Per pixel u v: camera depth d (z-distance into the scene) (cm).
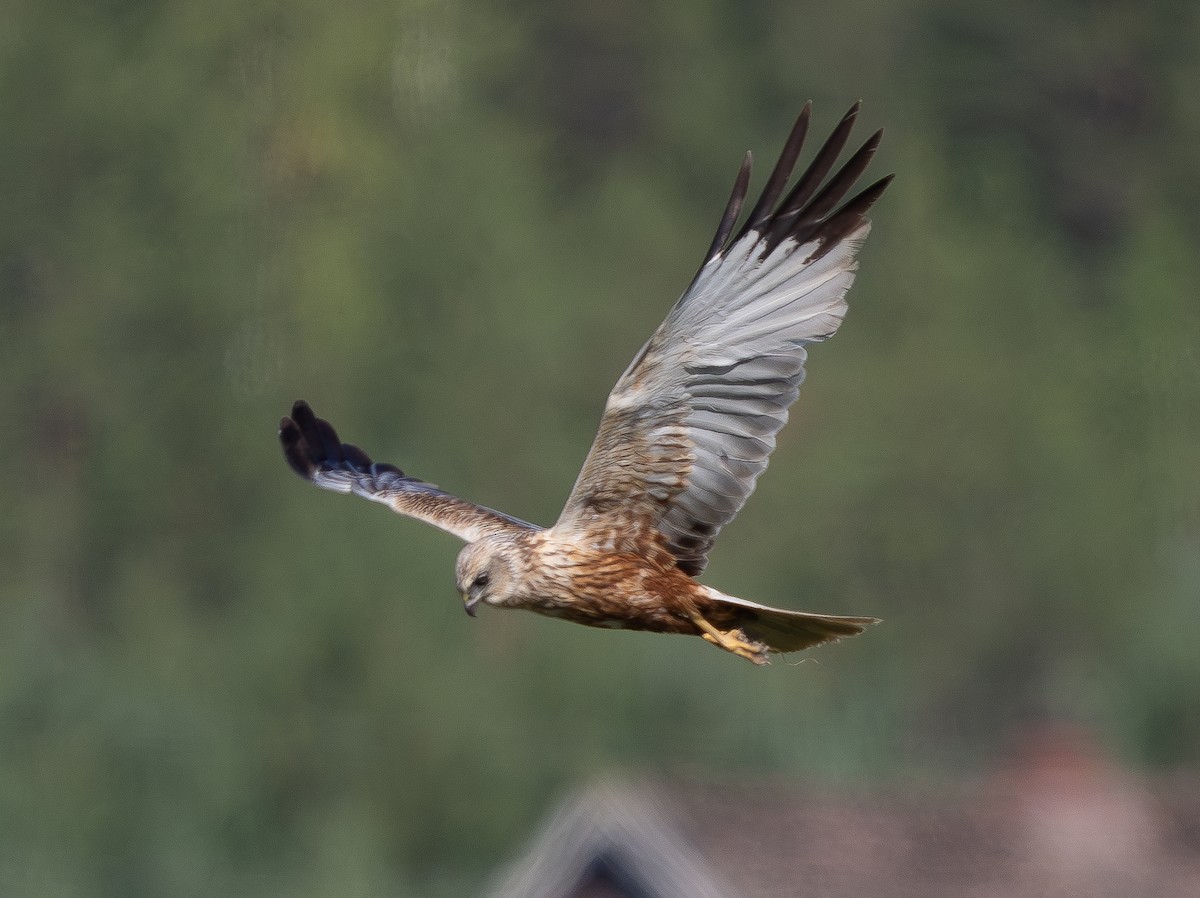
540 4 4588
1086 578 3631
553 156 4406
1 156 3484
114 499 3491
